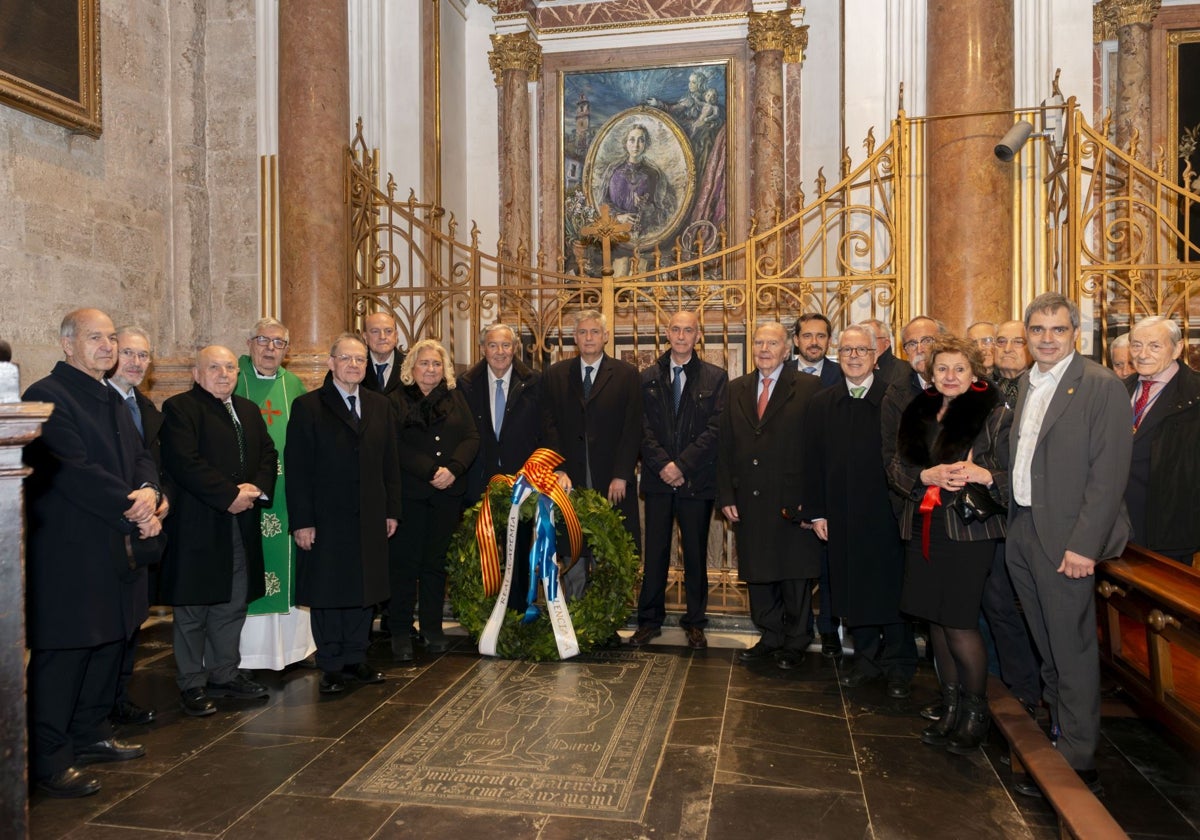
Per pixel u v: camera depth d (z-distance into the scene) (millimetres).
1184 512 3658
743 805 2936
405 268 6918
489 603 4660
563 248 8383
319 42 6102
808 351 4805
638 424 4746
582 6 8344
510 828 2791
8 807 1846
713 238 8078
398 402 4594
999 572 3531
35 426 1859
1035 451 2996
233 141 6367
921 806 2926
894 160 5387
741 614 5250
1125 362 4398
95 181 5355
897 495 3562
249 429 4008
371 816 2875
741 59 8055
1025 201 5430
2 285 4664
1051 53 5516
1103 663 3785
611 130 8297
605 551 4547
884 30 5758
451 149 7887
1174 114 7090
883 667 4148
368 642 4219
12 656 1855
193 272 6184
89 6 5137
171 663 4582
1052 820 2832
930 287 5395
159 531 3354
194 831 2789
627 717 3717
